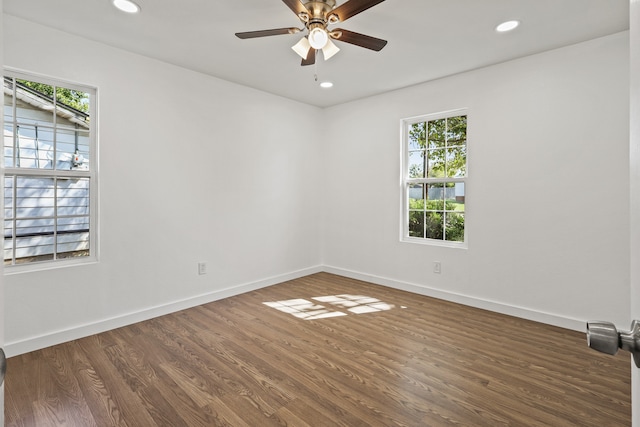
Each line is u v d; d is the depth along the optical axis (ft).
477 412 6.38
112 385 7.22
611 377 7.49
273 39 9.52
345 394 6.93
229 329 10.05
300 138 15.56
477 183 11.77
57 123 9.25
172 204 11.31
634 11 1.80
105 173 9.84
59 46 8.96
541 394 6.90
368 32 9.16
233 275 13.16
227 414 6.35
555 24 8.74
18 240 8.72
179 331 9.89
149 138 10.70
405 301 12.51
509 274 11.17
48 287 8.94
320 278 15.62
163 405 6.60
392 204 14.15
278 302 12.40
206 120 12.14
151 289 10.89
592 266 9.69
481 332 9.82
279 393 6.97
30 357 8.35
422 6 7.95
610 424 6.04
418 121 13.66
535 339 9.36
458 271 12.34
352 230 15.62
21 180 8.75
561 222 10.16
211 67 11.45
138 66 10.41
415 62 11.05
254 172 13.75
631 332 1.78
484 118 11.54
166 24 8.70
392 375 7.61
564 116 10.03
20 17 8.36
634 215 1.80
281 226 14.88
